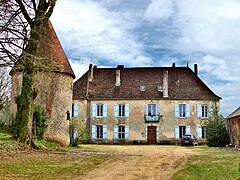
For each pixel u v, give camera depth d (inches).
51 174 398.0
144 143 1471.5
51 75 913.5
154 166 511.5
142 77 1601.9
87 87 1562.5
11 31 512.7
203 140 1460.4
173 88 1536.7
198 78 1577.3
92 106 1523.1
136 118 1496.1
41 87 890.7
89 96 1529.3
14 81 935.7
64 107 938.1
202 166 496.1
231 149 959.0
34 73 738.2
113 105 1515.7
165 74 1544.0
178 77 1587.1
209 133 1193.4
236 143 1085.1
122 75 1617.9
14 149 635.5
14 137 729.0
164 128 1478.8
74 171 431.2
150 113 1498.5
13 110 916.6
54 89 916.6
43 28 707.4
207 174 406.0
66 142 934.4
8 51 500.1
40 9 705.6
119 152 814.5
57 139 904.3
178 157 677.9
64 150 772.0
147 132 1483.8
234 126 1106.7
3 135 789.9
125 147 1119.6
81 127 1119.0
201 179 367.9
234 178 370.9
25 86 729.6
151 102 1503.4
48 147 792.9
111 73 1635.1
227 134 1168.8
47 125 888.3
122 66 1657.2
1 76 1376.7
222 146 1165.7
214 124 1194.6
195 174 408.8
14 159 522.6
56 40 959.0
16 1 637.3
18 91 916.0
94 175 404.2
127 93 1531.7
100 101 1521.9
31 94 730.2
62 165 485.1
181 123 1477.6
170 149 994.7
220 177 379.9
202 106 1486.2
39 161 520.4
